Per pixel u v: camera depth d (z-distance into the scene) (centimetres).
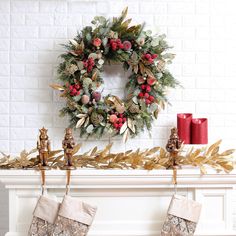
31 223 275
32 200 285
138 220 289
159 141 339
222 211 290
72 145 277
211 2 342
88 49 322
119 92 338
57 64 337
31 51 338
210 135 341
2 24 337
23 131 336
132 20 340
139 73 327
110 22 326
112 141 337
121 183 284
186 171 281
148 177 282
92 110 322
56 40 338
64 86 324
